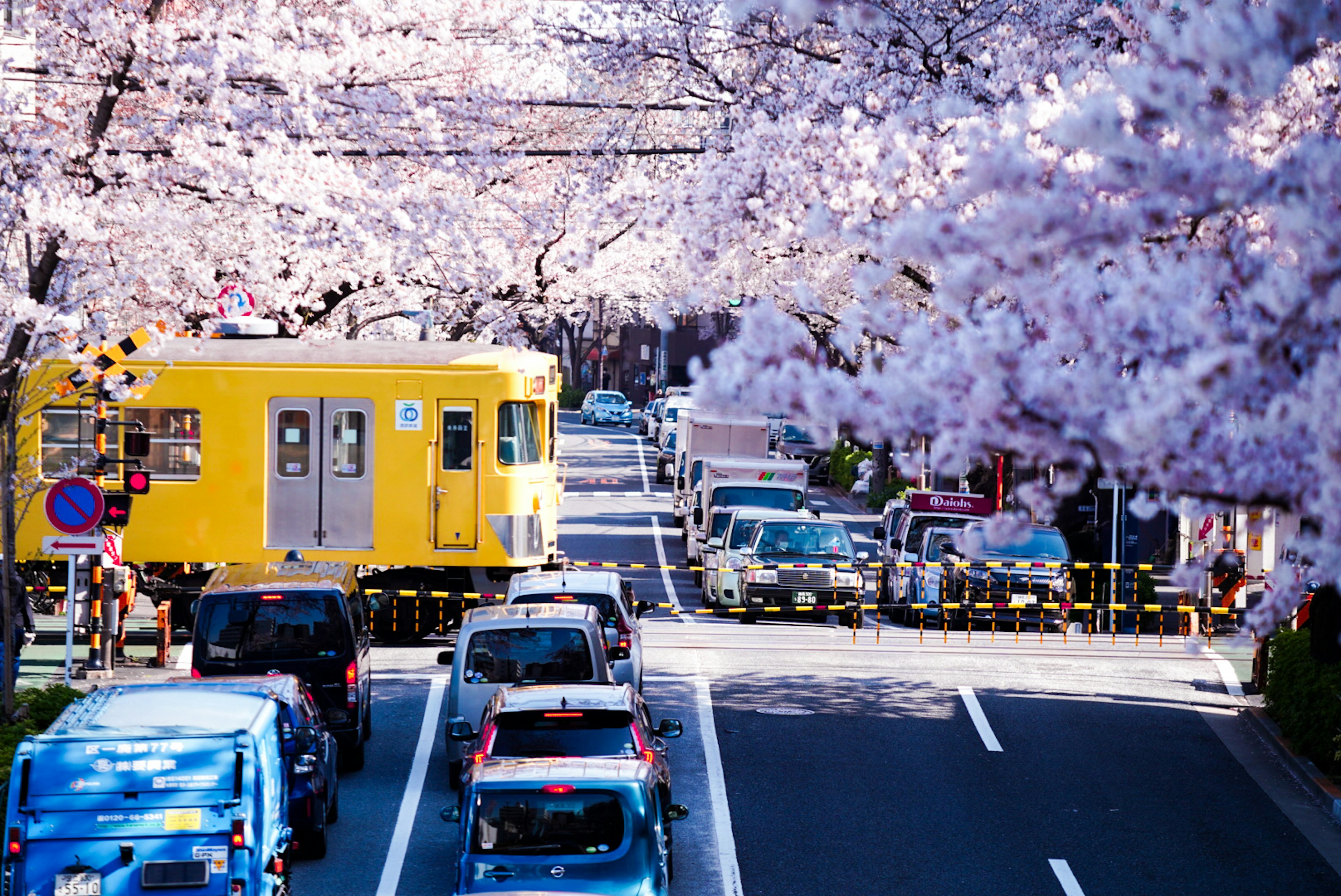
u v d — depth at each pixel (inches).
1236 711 1401.3
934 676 1518.2
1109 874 907.4
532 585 1224.2
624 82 1446.9
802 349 527.8
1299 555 595.8
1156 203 500.1
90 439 1654.8
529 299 2313.0
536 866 695.1
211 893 692.7
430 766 1144.2
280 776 815.1
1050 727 1302.9
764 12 1298.0
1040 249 517.3
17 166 1144.2
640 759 765.9
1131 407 475.5
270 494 1665.8
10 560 1144.2
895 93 1243.8
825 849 944.3
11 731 1064.2
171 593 1676.9
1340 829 1021.8
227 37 1175.0
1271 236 689.6
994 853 944.3
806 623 1956.2
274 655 1095.0
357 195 1219.9
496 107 1321.4
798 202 1025.5
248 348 1665.8
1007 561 1862.7
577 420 6220.5
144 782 692.7
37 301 1138.7
